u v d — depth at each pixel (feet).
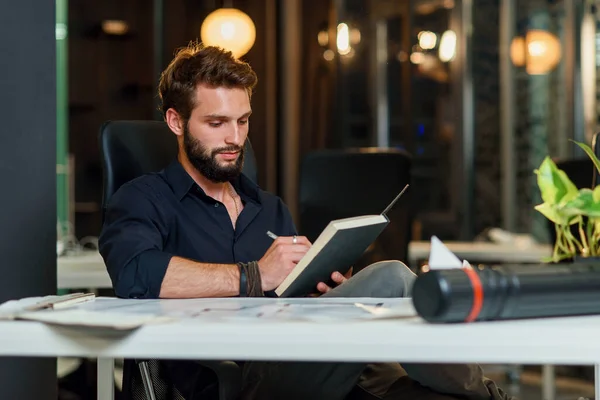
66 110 25.45
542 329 3.58
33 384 7.41
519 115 28.27
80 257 14.24
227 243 8.12
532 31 27.40
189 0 26.68
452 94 29.45
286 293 6.22
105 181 7.98
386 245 13.29
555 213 5.15
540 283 3.85
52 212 7.48
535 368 19.88
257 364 5.85
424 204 29.86
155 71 26.48
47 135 7.46
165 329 3.79
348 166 13.29
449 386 5.30
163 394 6.51
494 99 29.07
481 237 26.89
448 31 29.22
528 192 28.22
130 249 6.98
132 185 7.82
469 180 29.30
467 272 3.74
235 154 7.84
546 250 16.74
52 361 7.60
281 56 27.17
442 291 3.62
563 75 26.89
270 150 27.30
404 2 29.25
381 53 29.30
